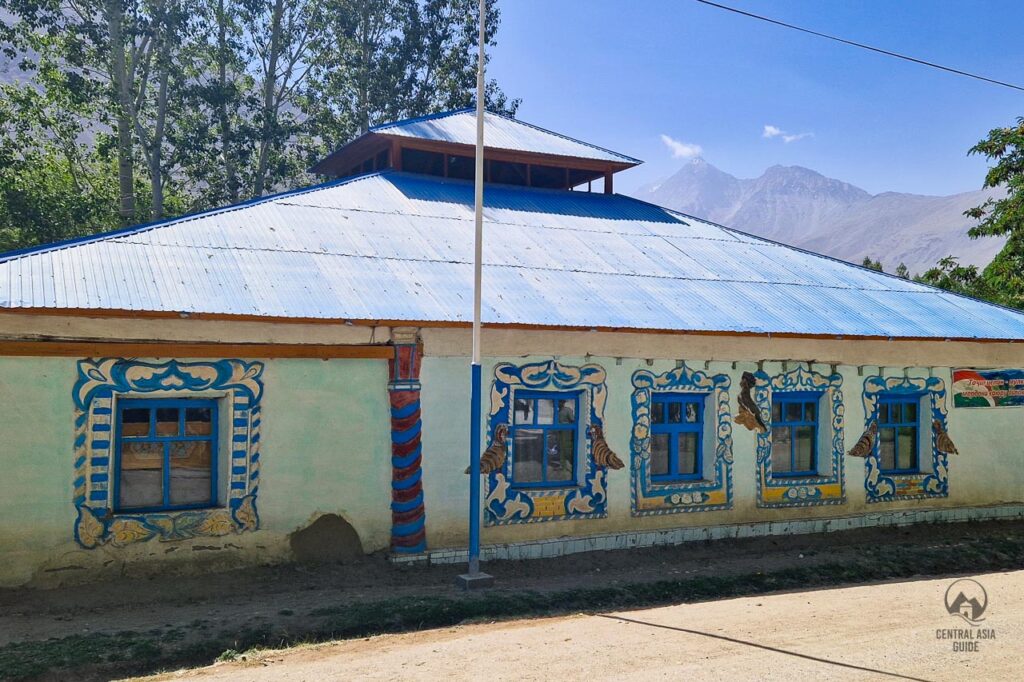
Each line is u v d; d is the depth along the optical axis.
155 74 32.16
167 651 7.52
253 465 10.36
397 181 17.14
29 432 9.30
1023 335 15.82
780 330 13.52
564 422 12.58
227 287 10.69
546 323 11.83
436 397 11.38
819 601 10.14
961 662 7.55
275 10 32.72
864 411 14.83
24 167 29.22
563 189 19.88
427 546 11.23
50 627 8.27
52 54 28.77
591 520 12.48
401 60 33.78
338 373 10.88
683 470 13.54
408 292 11.81
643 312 13.04
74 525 9.45
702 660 7.42
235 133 30.33
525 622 8.88
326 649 7.77
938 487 15.44
